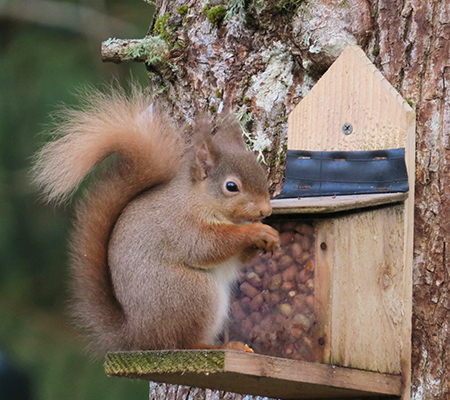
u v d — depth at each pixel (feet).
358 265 22.03
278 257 22.91
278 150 26.68
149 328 22.82
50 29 45.01
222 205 23.47
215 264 23.13
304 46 25.80
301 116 25.22
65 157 23.70
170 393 27.48
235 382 21.03
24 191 41.73
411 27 24.62
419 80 24.44
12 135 41.60
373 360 21.90
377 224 22.40
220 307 23.27
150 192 24.41
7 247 41.60
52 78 42.39
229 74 27.25
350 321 21.76
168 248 23.34
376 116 23.80
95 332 23.50
